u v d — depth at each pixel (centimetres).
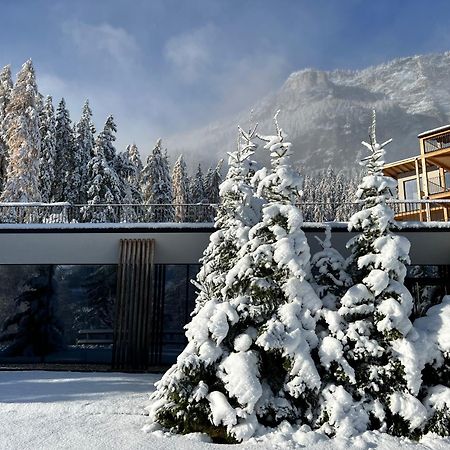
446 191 2627
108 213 3303
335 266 911
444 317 834
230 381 731
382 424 722
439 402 729
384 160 932
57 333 1521
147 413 814
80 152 3759
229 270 945
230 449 646
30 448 638
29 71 3069
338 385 765
